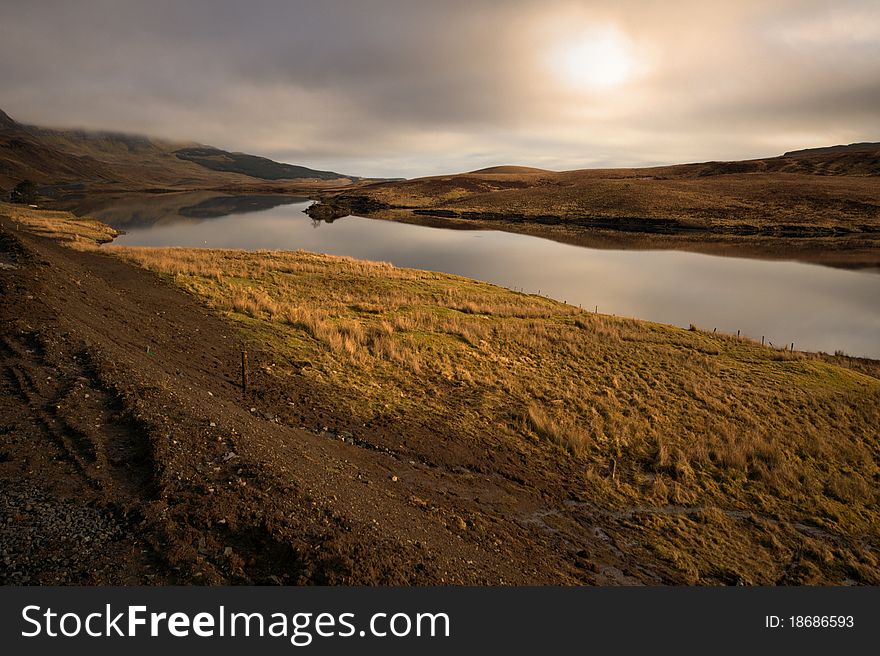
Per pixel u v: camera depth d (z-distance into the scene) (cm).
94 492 680
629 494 1330
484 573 796
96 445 778
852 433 1834
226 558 611
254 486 761
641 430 1656
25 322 1162
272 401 1406
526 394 1844
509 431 1554
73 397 899
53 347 1077
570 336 2641
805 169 15725
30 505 637
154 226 8350
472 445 1431
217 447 852
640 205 10931
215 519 664
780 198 10650
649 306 4088
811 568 1109
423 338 2322
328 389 1600
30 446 751
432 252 6706
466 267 5675
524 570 882
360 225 10019
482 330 2556
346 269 3772
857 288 4716
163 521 641
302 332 2131
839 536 1262
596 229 9525
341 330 2244
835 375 2425
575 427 1625
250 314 2264
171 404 958
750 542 1192
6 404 847
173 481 722
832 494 1448
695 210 10238
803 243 7550
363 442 1302
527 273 5359
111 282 2341
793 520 1309
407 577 673
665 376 2200
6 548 570
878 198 9931
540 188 15188
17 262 1734
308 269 3566
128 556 586
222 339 1862
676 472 1448
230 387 1424
